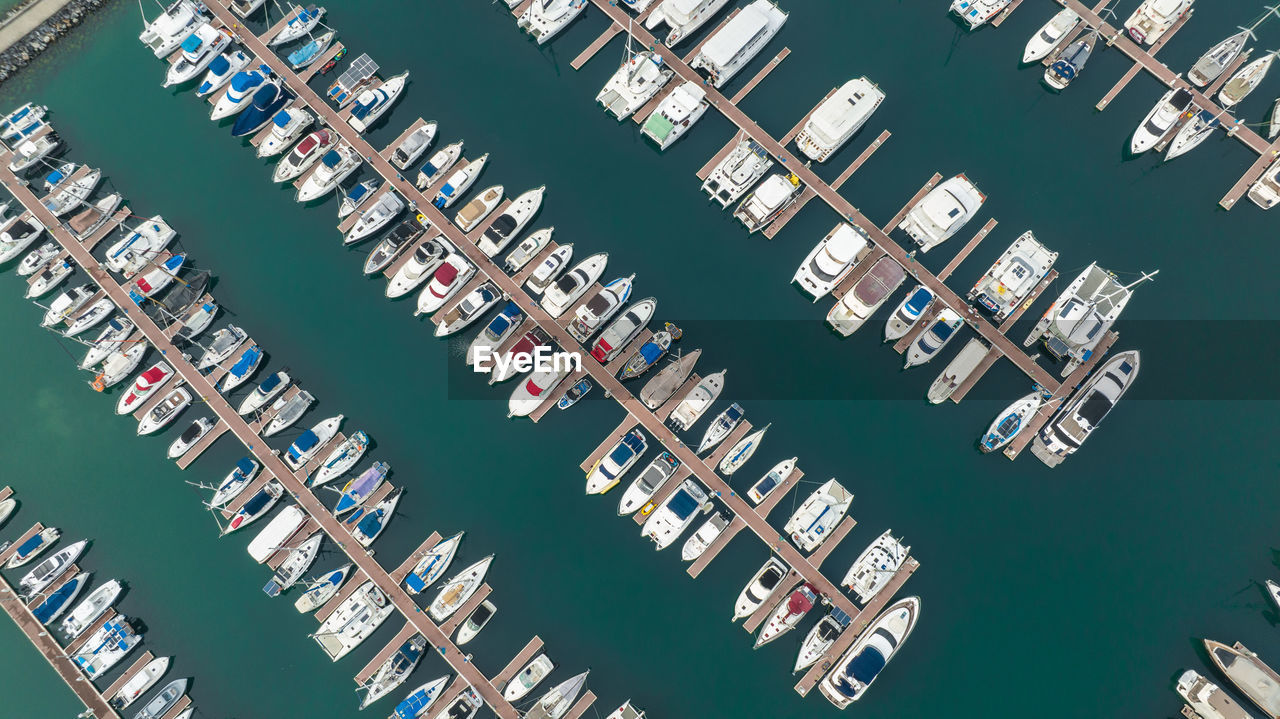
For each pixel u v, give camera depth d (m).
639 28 76.81
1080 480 67.19
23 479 70.62
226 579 68.81
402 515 69.19
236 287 73.44
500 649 66.69
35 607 68.00
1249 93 72.56
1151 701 63.56
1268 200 70.25
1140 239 70.69
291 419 70.06
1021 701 64.38
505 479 69.56
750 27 73.25
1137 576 65.62
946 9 76.25
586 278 71.12
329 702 66.62
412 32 78.00
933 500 67.38
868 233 71.31
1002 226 71.06
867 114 72.06
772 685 65.38
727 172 71.31
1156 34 73.38
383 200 72.56
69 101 77.38
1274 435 67.06
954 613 65.81
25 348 72.94
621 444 67.50
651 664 66.12
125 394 71.50
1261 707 61.44
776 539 67.06
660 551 67.81
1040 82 74.31
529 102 76.12
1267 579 64.69
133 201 75.25
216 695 66.88
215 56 77.56
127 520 69.88
